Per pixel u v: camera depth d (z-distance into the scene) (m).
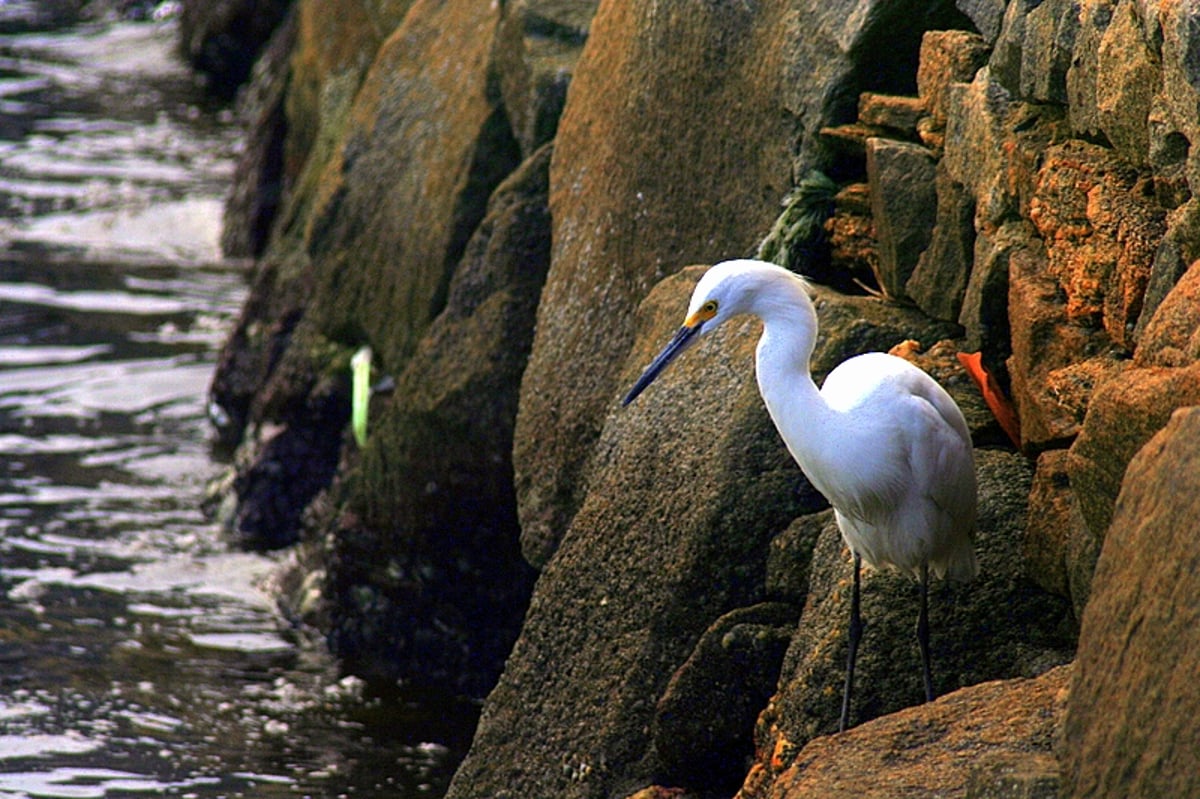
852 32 10.69
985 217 9.44
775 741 8.48
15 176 29.66
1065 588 8.29
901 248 10.17
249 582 15.64
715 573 9.50
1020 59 9.43
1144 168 8.46
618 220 12.38
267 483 16.72
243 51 36.47
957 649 8.47
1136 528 6.02
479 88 15.15
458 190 14.86
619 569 10.06
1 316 22.83
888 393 8.03
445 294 14.88
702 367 10.21
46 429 19.08
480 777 10.39
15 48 40.91
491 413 13.13
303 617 14.84
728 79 11.73
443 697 13.45
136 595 15.17
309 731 12.67
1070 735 6.05
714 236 11.70
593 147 12.88
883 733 7.23
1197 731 5.45
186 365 21.27
